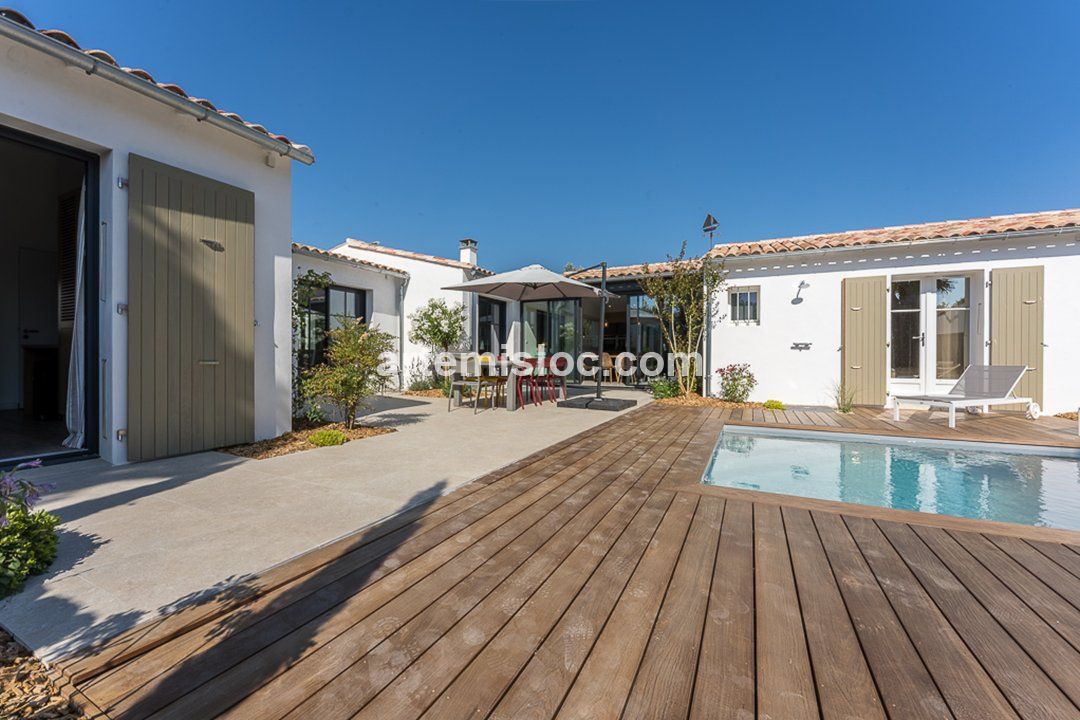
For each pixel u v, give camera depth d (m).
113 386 3.83
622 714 1.23
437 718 1.21
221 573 2.01
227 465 3.92
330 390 5.42
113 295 3.83
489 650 1.49
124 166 3.89
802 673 1.40
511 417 6.92
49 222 6.71
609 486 3.40
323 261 9.16
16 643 1.53
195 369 4.30
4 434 4.73
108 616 1.67
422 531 2.51
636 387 12.34
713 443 5.02
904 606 1.79
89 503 2.93
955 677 1.38
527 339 13.98
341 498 3.07
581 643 1.54
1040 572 2.09
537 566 2.11
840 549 2.33
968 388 7.05
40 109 3.43
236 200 4.63
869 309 8.18
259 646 1.51
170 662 1.43
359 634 1.57
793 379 8.67
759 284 8.91
